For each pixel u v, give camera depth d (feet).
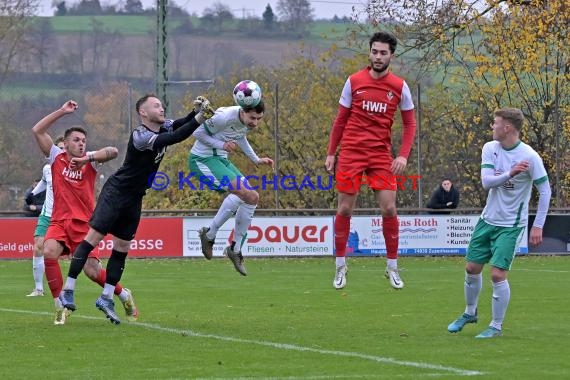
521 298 82.23
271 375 44.24
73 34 237.66
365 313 71.15
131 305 65.46
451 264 130.93
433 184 152.05
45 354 50.83
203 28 257.14
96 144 159.84
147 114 60.18
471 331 59.93
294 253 141.79
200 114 58.44
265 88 157.28
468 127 153.38
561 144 153.58
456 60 166.30
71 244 64.44
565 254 144.56
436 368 45.96
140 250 140.15
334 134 76.33
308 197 153.28
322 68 165.99
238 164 154.20
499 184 54.60
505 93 160.56
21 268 125.39
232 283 102.37
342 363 47.57
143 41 239.30
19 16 212.02
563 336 57.41
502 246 55.93
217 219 70.23
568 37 159.84
